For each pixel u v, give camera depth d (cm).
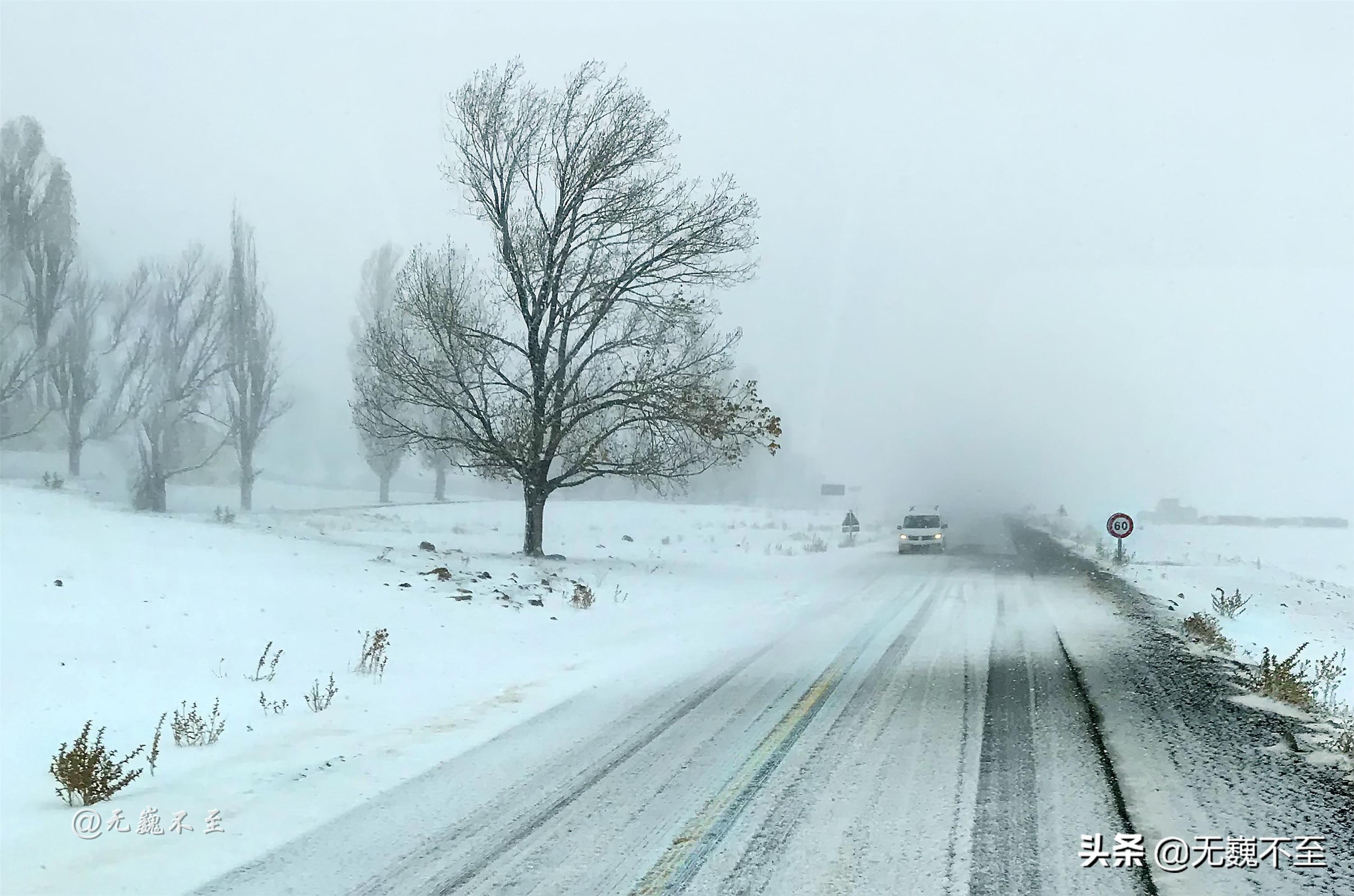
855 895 497
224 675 1073
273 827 618
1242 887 500
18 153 3591
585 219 2403
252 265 4116
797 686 1071
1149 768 717
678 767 749
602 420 2438
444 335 2328
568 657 1310
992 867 531
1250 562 3606
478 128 2361
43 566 1411
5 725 840
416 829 612
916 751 783
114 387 3997
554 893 510
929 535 3491
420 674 1156
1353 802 633
